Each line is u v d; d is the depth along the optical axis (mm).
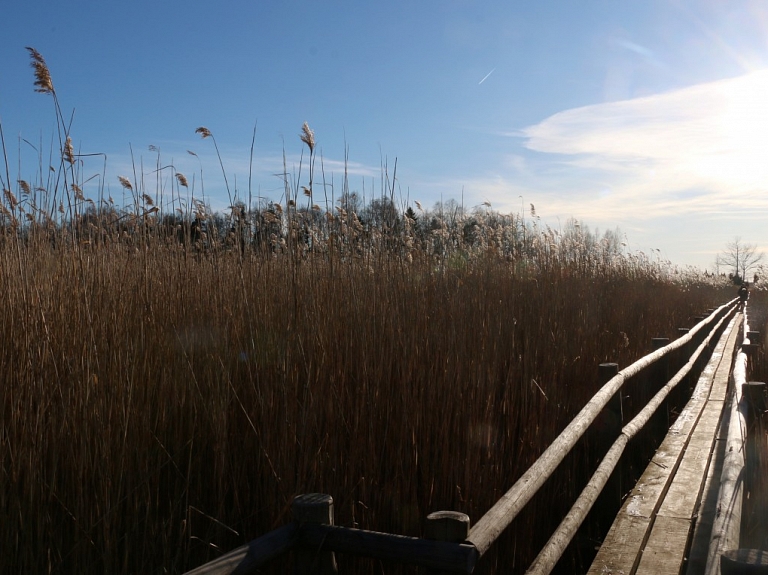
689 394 8812
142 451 2803
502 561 3561
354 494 3094
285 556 2676
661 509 4195
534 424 4176
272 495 2891
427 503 3332
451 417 3537
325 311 3682
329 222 4535
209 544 2693
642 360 5805
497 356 4293
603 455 4570
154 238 4398
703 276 25188
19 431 2668
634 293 10070
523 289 5922
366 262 4570
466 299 4812
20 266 3346
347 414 3334
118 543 2604
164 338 3369
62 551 2562
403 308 4074
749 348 7797
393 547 2107
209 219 4918
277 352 3287
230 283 3996
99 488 2588
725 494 3342
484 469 3580
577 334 5738
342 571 2887
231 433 3123
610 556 3500
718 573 2703
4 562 2389
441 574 2053
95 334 3115
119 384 2867
